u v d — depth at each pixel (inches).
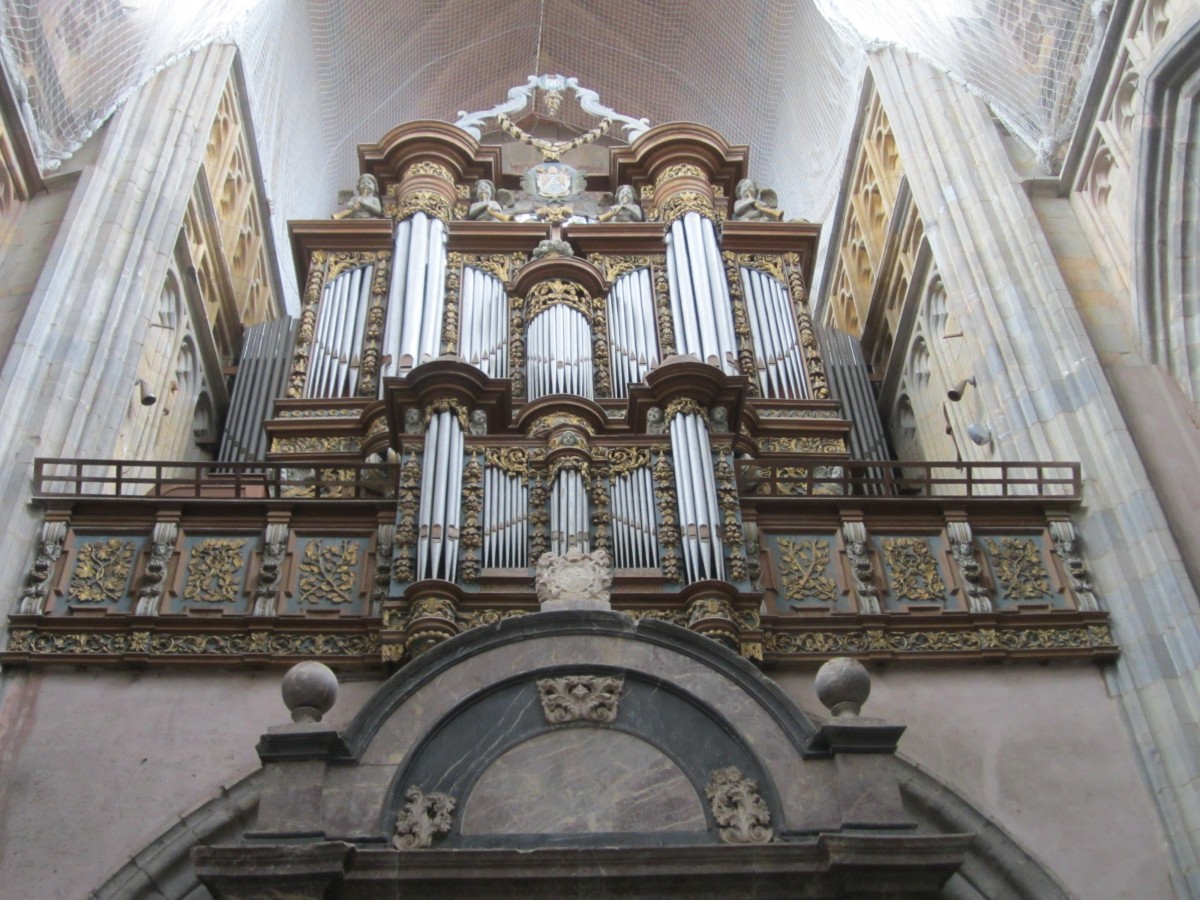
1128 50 548.1
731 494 477.4
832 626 466.0
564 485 470.0
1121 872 415.8
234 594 463.8
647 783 360.8
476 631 382.6
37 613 447.2
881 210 757.9
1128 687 457.7
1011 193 598.5
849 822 342.0
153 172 596.4
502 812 354.0
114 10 589.9
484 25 916.6
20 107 549.6
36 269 542.3
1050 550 496.4
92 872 396.8
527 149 828.6
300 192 856.3
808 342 653.3
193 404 663.8
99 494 484.4
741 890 334.6
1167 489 494.9
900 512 502.3
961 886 410.3
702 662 382.6
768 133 902.4
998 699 456.4
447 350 619.8
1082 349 535.5
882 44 711.7
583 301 644.1
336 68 857.5
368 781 353.4
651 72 930.7
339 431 591.5
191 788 416.5
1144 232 538.9
